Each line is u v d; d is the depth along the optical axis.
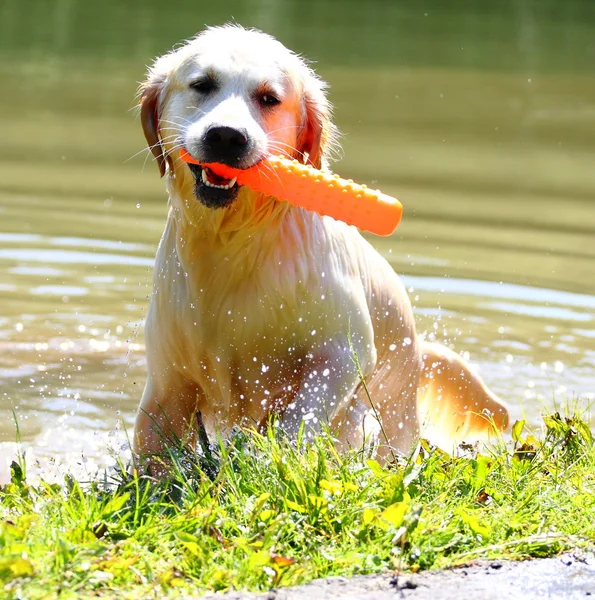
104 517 8.74
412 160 30.44
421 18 67.88
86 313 18.08
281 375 11.68
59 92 38.09
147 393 12.05
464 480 9.73
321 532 8.59
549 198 26.97
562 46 57.16
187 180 11.21
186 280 11.45
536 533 8.85
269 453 9.73
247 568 7.89
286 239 11.27
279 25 59.03
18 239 21.66
